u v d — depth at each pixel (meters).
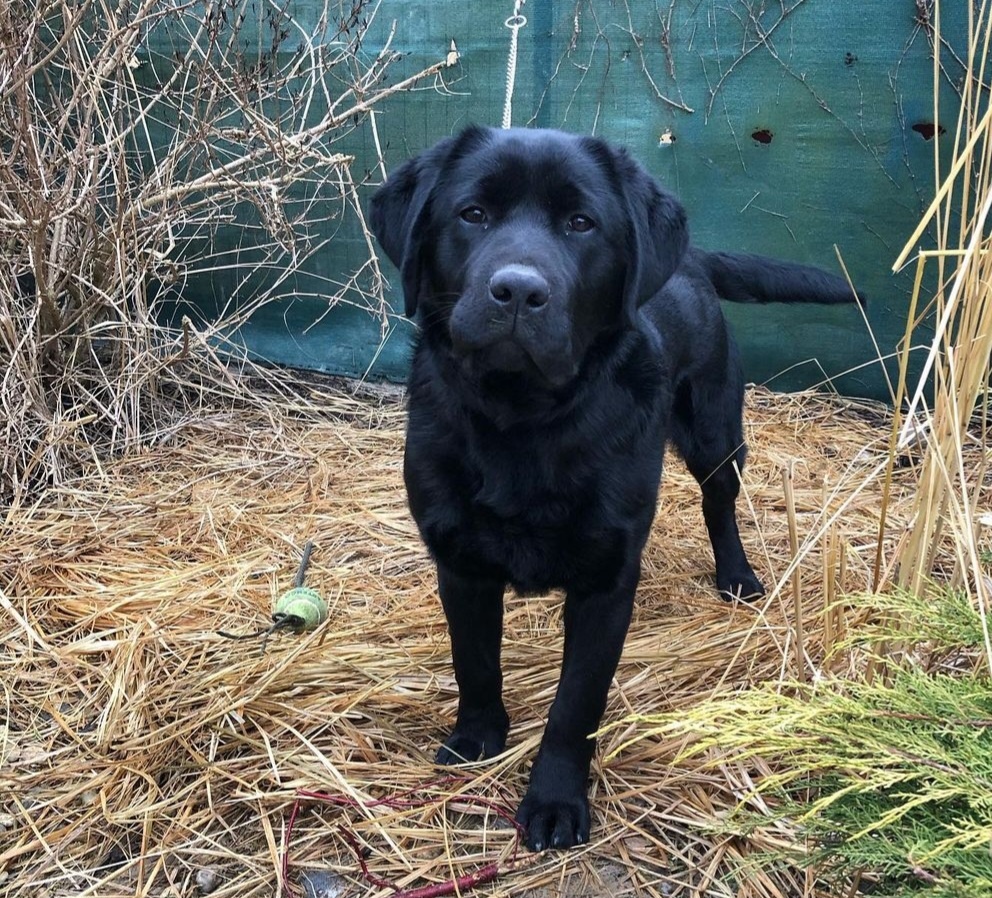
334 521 1.47
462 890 0.79
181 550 1.39
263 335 2.21
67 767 0.92
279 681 1.05
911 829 0.59
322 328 2.17
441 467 0.89
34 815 0.87
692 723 0.63
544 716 1.02
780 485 1.61
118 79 1.84
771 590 1.28
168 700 1.02
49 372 1.79
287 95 2.05
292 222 1.84
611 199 0.92
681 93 1.91
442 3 1.94
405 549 1.41
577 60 1.93
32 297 1.78
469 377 0.86
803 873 0.78
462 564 0.91
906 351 0.79
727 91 1.89
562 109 1.97
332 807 0.88
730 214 1.96
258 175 2.09
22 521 1.43
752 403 1.97
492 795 0.90
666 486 1.63
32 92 1.78
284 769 0.92
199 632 1.15
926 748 0.58
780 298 1.39
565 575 0.89
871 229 1.88
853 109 1.83
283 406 1.96
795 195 1.91
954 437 0.76
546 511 0.87
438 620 1.18
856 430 1.84
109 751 0.94
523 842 0.84
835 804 0.64
